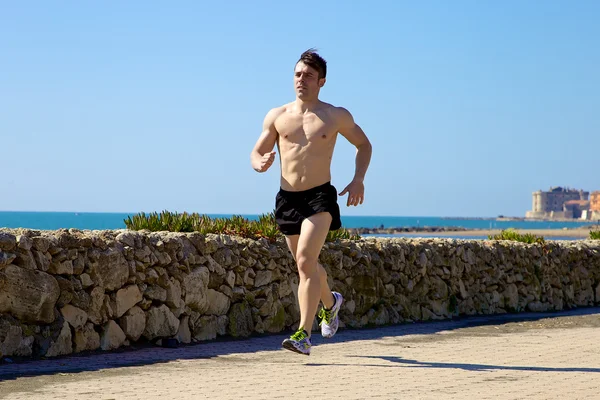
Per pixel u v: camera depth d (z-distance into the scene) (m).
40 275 7.09
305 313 7.00
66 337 7.32
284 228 7.23
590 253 16.28
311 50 7.24
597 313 14.08
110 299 7.83
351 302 10.82
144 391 5.54
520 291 14.29
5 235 6.89
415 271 12.03
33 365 6.69
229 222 10.58
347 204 7.38
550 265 15.04
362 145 7.50
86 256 7.61
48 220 156.00
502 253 13.88
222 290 9.15
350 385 5.92
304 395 5.47
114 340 7.82
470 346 8.68
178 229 10.11
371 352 8.07
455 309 12.77
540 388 5.86
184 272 8.63
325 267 10.41
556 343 9.02
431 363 7.26
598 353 8.09
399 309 11.67
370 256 11.23
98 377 6.15
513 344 8.90
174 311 8.48
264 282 9.77
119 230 8.62
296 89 7.22
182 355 7.61
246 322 9.37
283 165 7.20
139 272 8.14
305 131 7.12
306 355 7.73
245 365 6.97
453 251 12.82
